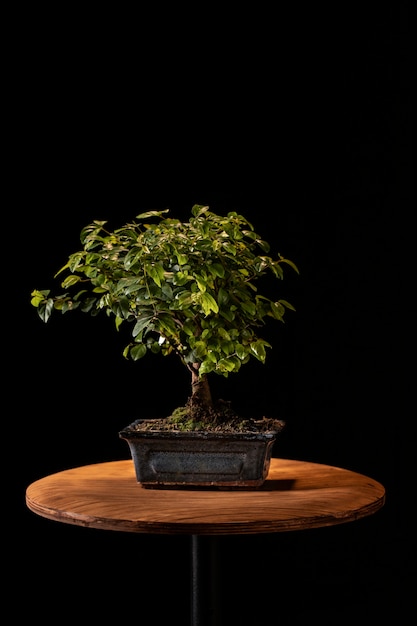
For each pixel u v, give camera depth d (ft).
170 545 9.38
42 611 9.18
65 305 6.59
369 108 9.05
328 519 5.45
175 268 6.22
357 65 9.09
